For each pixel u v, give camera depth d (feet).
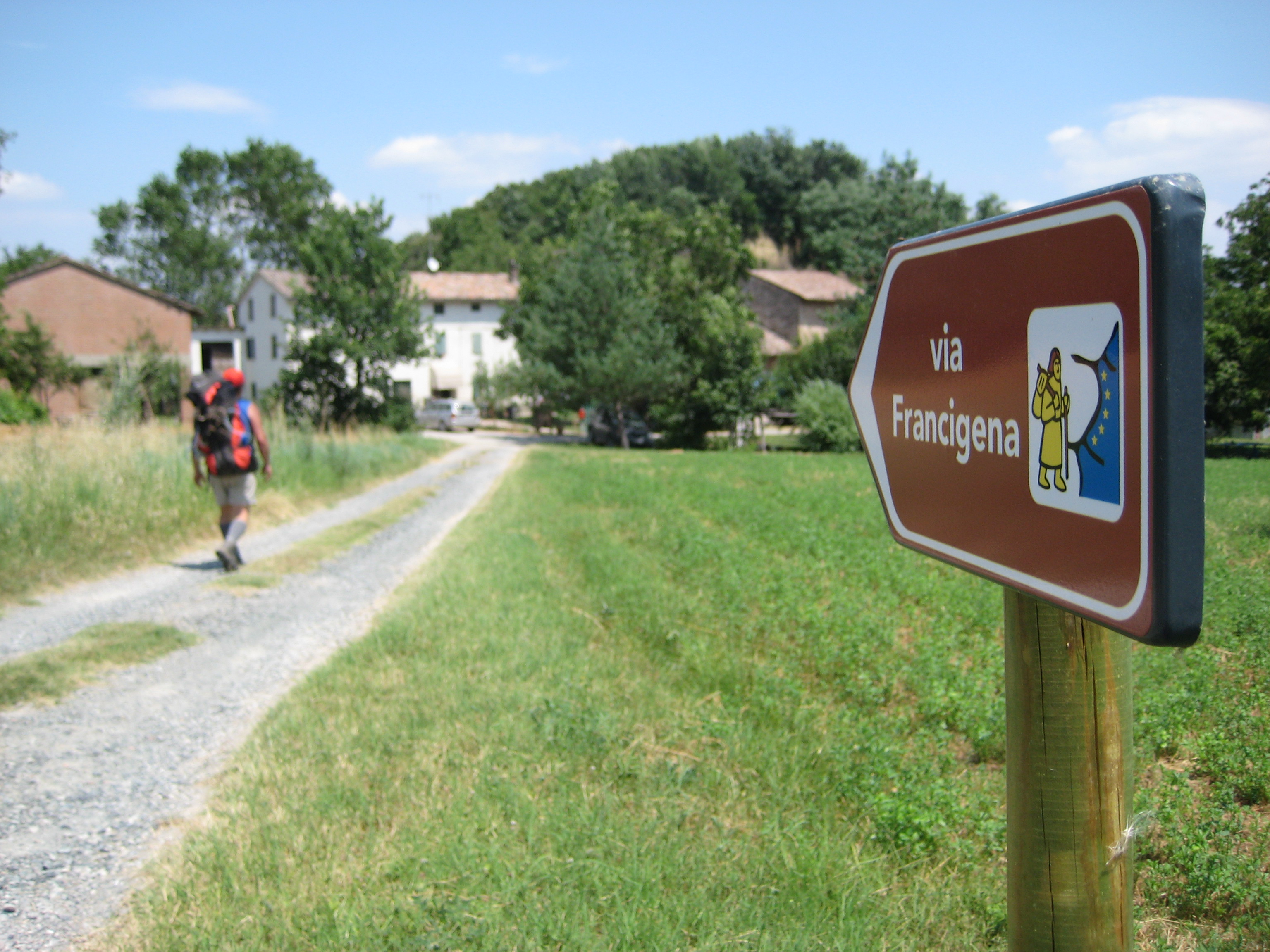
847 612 22.85
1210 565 24.57
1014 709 5.23
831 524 40.73
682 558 32.01
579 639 21.97
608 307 136.05
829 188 272.51
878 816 12.56
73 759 15.25
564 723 15.83
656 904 10.60
